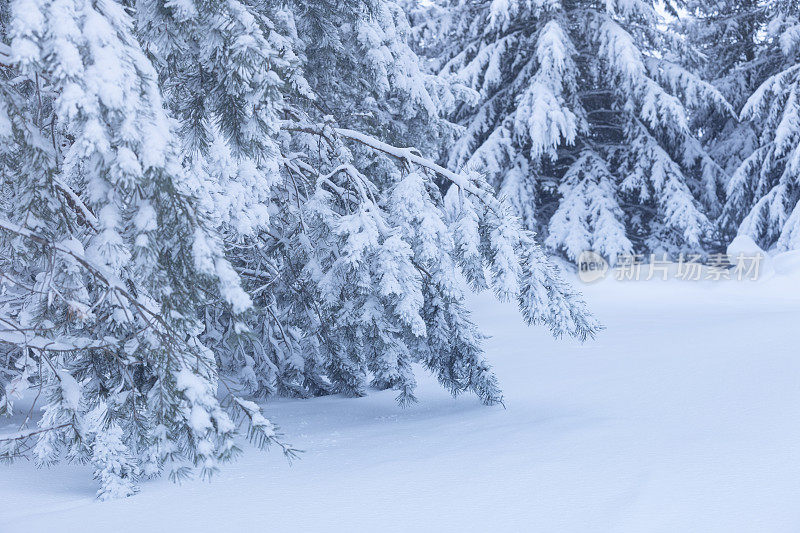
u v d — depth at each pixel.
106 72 2.35
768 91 22.02
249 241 6.39
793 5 24.05
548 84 19.73
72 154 2.89
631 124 21.30
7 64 2.54
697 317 12.37
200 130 3.31
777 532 2.96
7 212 3.09
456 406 7.00
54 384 3.22
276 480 4.28
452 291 5.84
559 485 3.78
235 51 2.79
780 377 6.40
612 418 5.46
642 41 21.88
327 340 8.00
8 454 3.16
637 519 3.20
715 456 4.12
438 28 22.95
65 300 2.79
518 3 21.14
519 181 20.38
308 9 7.02
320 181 6.19
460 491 3.79
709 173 22.64
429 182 6.38
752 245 19.03
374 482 4.07
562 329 5.97
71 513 3.82
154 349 2.95
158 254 2.62
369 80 8.99
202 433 2.89
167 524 3.52
